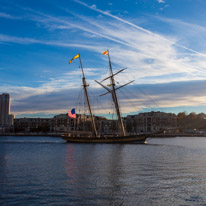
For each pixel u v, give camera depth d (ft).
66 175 96.78
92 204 63.46
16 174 99.30
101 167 116.16
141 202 64.85
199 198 67.97
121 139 317.22
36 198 67.77
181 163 131.13
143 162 134.41
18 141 421.18
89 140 329.93
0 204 63.10
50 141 421.59
